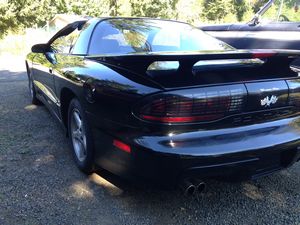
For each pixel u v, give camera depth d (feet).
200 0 134.72
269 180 10.07
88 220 7.77
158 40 10.41
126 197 8.76
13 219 7.67
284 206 8.70
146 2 112.88
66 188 9.04
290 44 14.82
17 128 13.41
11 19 90.38
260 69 8.33
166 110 7.12
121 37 10.27
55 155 11.02
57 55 12.19
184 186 7.30
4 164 10.26
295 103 8.66
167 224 7.79
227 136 7.54
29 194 8.68
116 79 7.90
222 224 7.87
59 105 11.35
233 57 7.34
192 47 10.47
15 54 48.11
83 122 9.12
